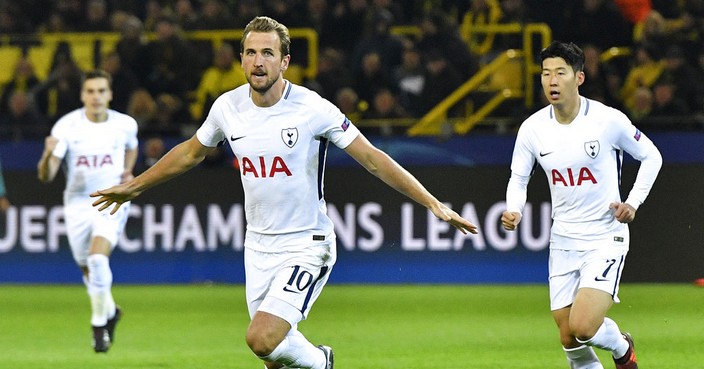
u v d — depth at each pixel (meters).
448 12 67.88
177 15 65.44
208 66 63.28
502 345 36.53
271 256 23.69
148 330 40.59
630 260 53.50
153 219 55.78
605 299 25.17
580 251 25.98
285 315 22.95
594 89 56.56
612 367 32.22
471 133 54.62
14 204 56.12
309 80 63.19
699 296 48.97
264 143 23.12
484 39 66.06
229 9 67.94
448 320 42.81
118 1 68.81
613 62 61.53
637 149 26.16
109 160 36.88
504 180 54.38
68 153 36.81
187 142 24.19
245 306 47.56
